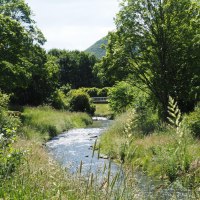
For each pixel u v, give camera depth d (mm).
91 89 91562
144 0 30484
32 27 40531
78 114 45969
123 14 31203
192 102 29781
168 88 29875
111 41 32219
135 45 30766
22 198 4828
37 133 27875
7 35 34125
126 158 4309
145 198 4457
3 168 6160
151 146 17719
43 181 5484
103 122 48375
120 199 4195
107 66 32156
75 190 5086
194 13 30828
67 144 26406
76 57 111375
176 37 30359
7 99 24219
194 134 18141
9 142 7582
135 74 31172
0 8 40656
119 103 39094
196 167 3734
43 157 11727
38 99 53156
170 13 30312
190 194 3529
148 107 30656
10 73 34031
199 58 29703
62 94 60906
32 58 39750
